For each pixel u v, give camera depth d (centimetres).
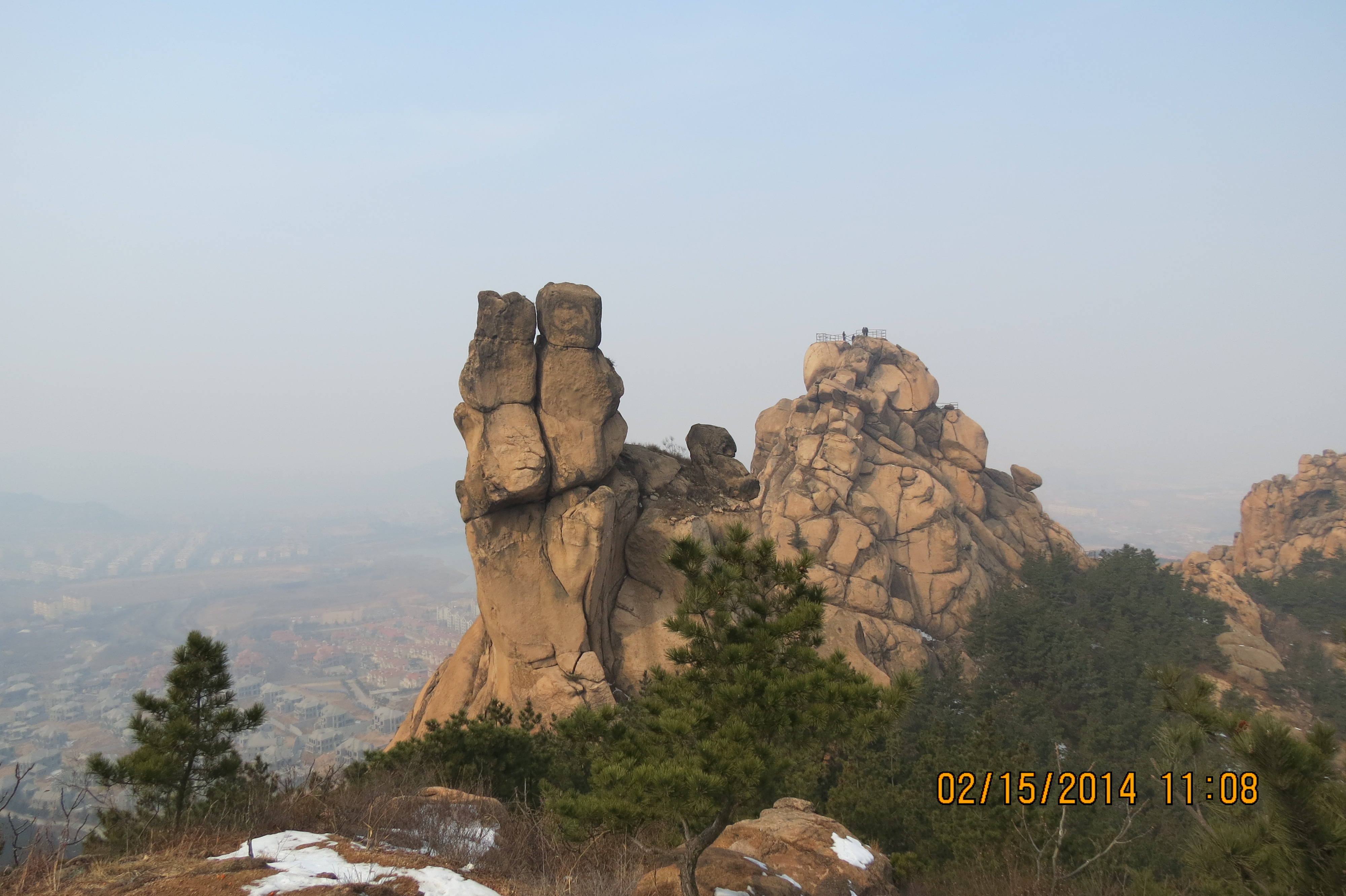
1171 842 2903
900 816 2698
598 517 3600
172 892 896
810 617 1205
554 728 2569
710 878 1292
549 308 3709
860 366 8638
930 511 7419
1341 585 8419
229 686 1554
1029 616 6544
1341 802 936
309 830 1250
